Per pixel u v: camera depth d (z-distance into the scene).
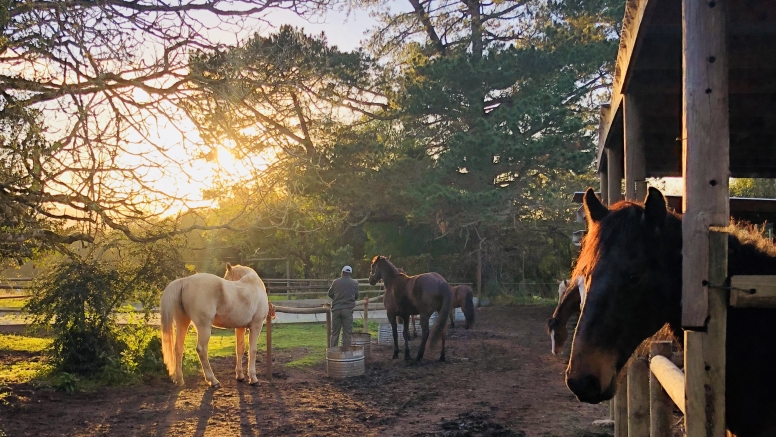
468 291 14.48
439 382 8.62
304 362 10.29
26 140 4.95
